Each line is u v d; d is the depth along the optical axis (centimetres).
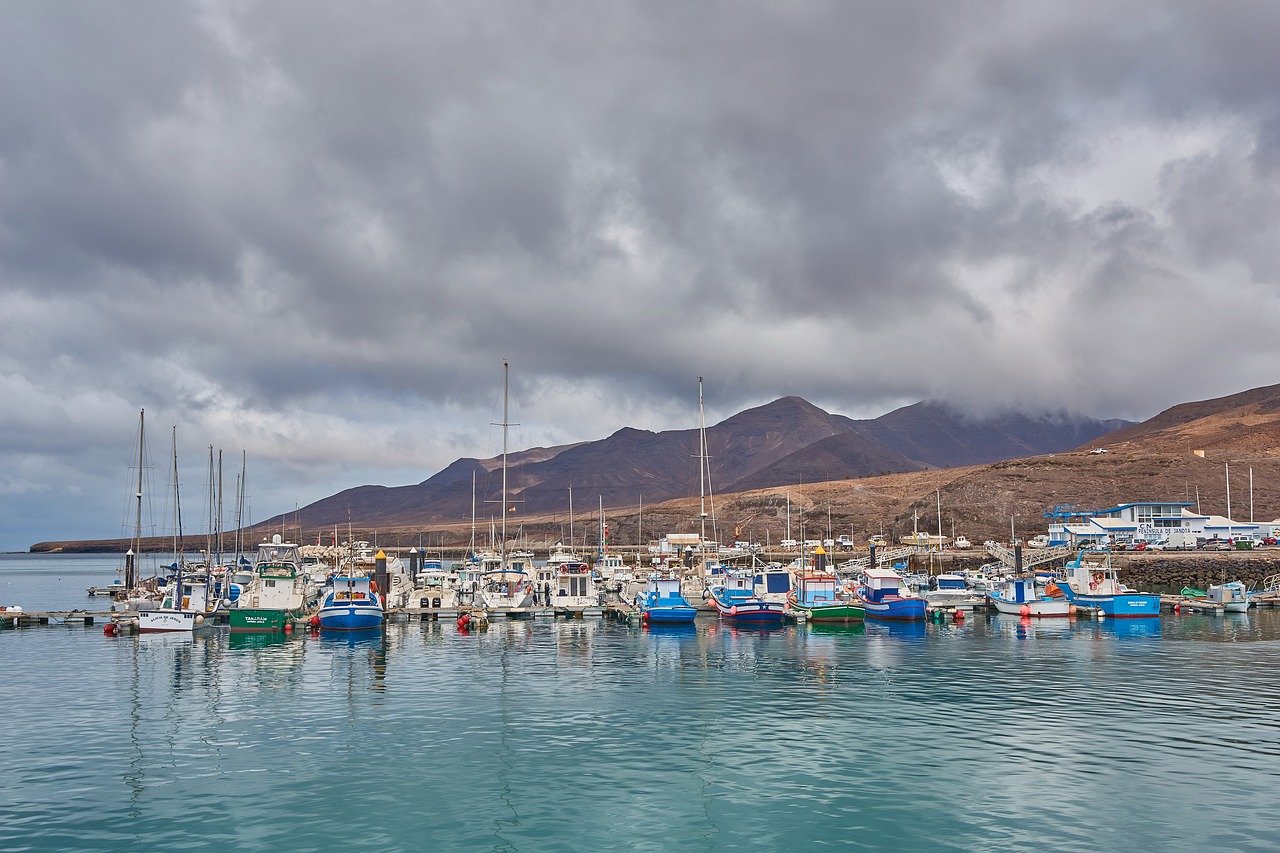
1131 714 4600
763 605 9375
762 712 4731
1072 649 7219
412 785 3475
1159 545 16388
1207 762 3678
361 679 5844
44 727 4462
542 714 4722
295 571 10688
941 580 11444
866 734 4209
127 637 8300
